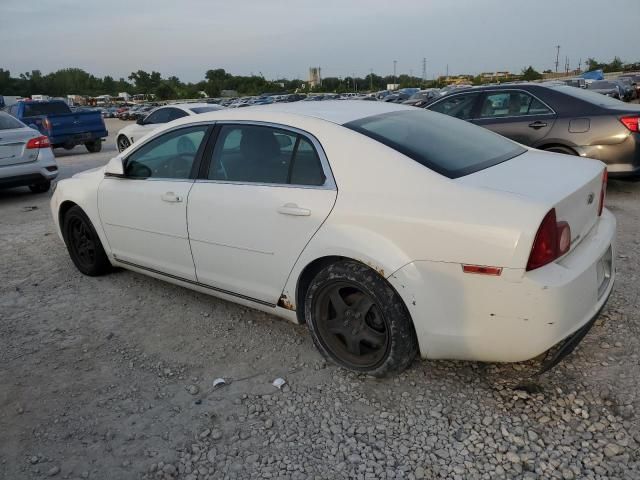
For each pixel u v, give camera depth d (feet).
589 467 7.86
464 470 7.97
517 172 9.77
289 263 10.54
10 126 30.58
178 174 12.81
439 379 10.11
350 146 10.04
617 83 97.66
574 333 8.77
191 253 12.46
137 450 8.78
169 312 13.64
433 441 8.59
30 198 30.71
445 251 8.58
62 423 9.53
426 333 9.05
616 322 11.59
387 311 9.34
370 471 8.06
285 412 9.50
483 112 24.07
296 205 10.26
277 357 11.28
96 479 8.22
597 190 10.03
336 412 9.42
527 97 22.88
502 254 8.13
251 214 10.95
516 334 8.38
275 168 10.94
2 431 9.41
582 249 9.16
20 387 10.69
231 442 8.84
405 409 9.37
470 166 9.88
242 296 11.85
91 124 56.75
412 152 9.79
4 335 12.85
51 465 8.55
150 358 11.56
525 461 8.07
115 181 14.26
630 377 9.75
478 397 9.53
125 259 14.58
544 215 8.07
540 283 8.03
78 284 15.80
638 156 20.84
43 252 19.08
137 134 47.32
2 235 21.91
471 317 8.63
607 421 8.73
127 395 10.26
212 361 11.31
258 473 8.16
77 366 11.38
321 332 10.52
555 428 8.67
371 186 9.58
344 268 9.74
